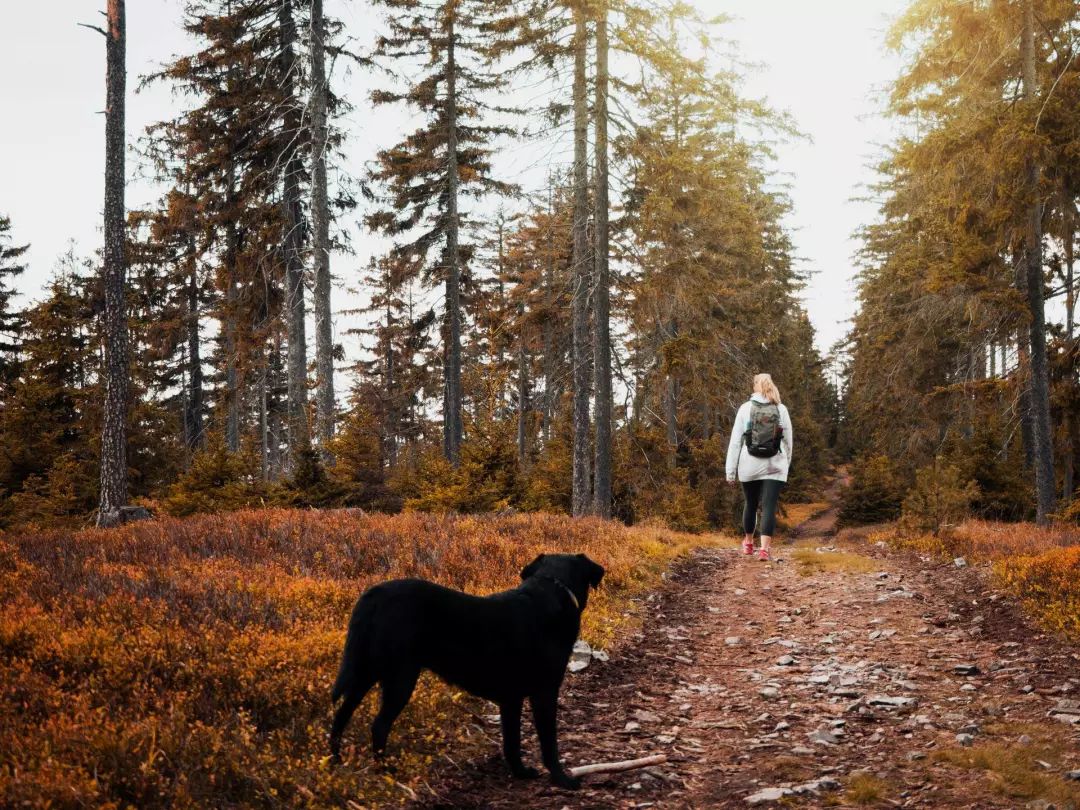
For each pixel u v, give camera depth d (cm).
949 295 1762
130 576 709
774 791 436
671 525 2097
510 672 434
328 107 1992
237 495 1605
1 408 2312
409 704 501
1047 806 398
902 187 2712
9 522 1839
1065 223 1620
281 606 666
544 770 469
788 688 644
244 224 2009
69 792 334
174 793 354
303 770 402
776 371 3094
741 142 2475
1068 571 882
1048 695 581
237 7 2052
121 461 1410
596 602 875
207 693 467
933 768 461
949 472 1380
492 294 3200
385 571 856
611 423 1870
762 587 1046
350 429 1989
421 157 2483
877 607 902
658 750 512
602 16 1669
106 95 1409
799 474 4875
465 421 1894
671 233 1827
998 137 1498
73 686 461
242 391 2406
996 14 1565
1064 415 1689
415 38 2402
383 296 4109
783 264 3381
